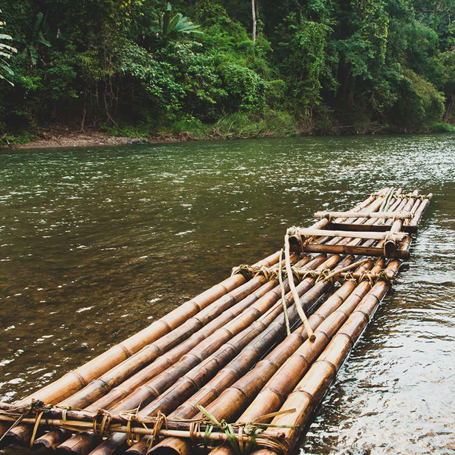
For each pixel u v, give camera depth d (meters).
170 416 2.23
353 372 2.84
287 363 2.74
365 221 6.26
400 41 37.59
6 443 2.20
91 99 21.72
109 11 20.31
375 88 34.31
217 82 26.52
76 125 21.86
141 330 3.42
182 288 4.23
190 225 6.56
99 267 4.82
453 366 2.87
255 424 2.10
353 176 11.44
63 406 2.24
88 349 3.17
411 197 8.17
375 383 2.72
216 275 4.55
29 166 12.96
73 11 20.27
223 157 15.75
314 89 31.38
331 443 2.27
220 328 3.20
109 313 3.71
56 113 21.38
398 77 35.41
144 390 2.46
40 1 20.27
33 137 19.58
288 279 3.99
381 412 2.48
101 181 10.59
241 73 27.16
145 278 4.48
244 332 3.14
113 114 23.03
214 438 2.08
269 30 34.75
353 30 34.84
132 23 23.56
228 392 2.44
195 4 31.58
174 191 9.37
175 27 24.88
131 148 18.98
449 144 22.36
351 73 34.47
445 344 3.13
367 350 3.09
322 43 31.30
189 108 25.62
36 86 18.78
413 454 2.17
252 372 2.65
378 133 35.25
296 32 31.41
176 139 23.80
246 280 4.29
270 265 4.54
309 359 2.85
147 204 8.09
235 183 10.37
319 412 2.50
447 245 5.48
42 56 20.48
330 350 2.93
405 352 3.05
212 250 5.36
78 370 2.64
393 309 3.70
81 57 19.97
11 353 3.12
